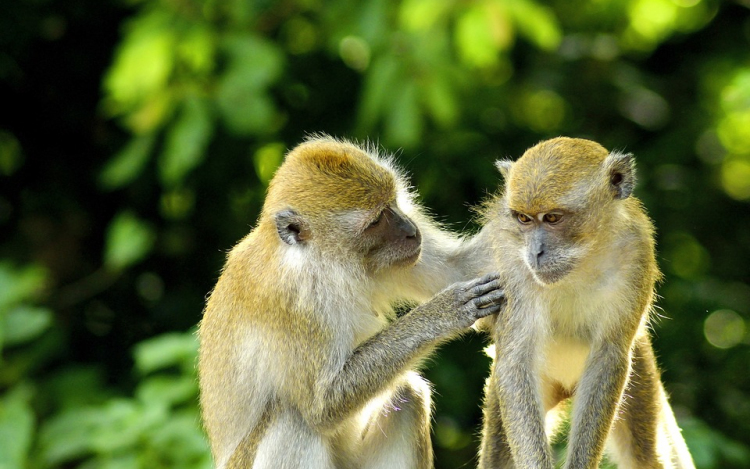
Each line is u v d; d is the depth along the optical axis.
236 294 9.12
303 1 14.06
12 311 12.53
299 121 15.70
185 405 11.71
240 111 12.86
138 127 12.99
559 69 17.09
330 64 15.67
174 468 10.77
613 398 7.79
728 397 15.51
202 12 13.22
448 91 12.68
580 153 7.82
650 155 17.39
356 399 8.51
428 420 9.10
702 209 17.62
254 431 9.02
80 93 17.02
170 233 16.69
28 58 16.67
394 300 9.37
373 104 12.53
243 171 15.95
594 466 7.73
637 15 17.34
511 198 7.73
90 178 17.14
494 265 8.32
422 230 9.32
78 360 16.27
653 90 17.56
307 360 8.65
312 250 8.67
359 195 8.63
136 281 16.83
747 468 13.94
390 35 12.80
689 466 9.19
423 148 14.58
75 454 11.88
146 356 11.36
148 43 12.81
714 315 16.92
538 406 7.76
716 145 18.23
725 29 18.44
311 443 8.85
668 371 15.67
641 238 7.89
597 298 7.83
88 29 16.58
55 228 17.14
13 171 17.05
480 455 8.68
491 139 15.79
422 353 8.37
